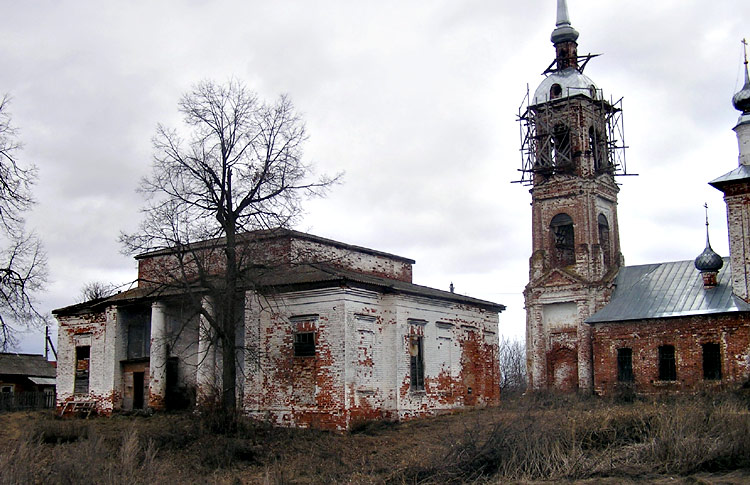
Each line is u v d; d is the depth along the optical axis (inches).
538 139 1924.2
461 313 1493.6
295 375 1236.5
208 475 900.6
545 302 1854.1
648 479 781.3
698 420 909.8
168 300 1389.0
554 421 954.7
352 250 1552.7
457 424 1198.3
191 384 1413.6
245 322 1284.4
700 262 1636.3
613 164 1939.0
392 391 1267.2
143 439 1029.8
